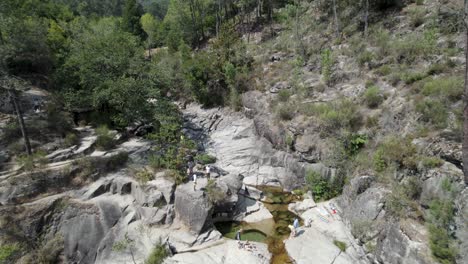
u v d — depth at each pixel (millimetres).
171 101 38094
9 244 18844
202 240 20625
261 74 39000
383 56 28750
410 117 21094
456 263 13289
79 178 23375
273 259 18922
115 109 33844
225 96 40188
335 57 33219
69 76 32594
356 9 38094
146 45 61594
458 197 14734
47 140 26141
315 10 45281
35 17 33875
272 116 31844
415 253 14625
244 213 23938
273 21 52844
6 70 22953
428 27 28109
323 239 20000
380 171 20359
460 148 16125
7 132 25062
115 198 22828
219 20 60312
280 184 28188
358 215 19672
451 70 22281
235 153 32281
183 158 25609
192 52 52562
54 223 20719
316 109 27906
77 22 37219
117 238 20766
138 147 28766
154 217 21734
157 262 18562
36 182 21906
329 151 25031
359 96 27078
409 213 16656
